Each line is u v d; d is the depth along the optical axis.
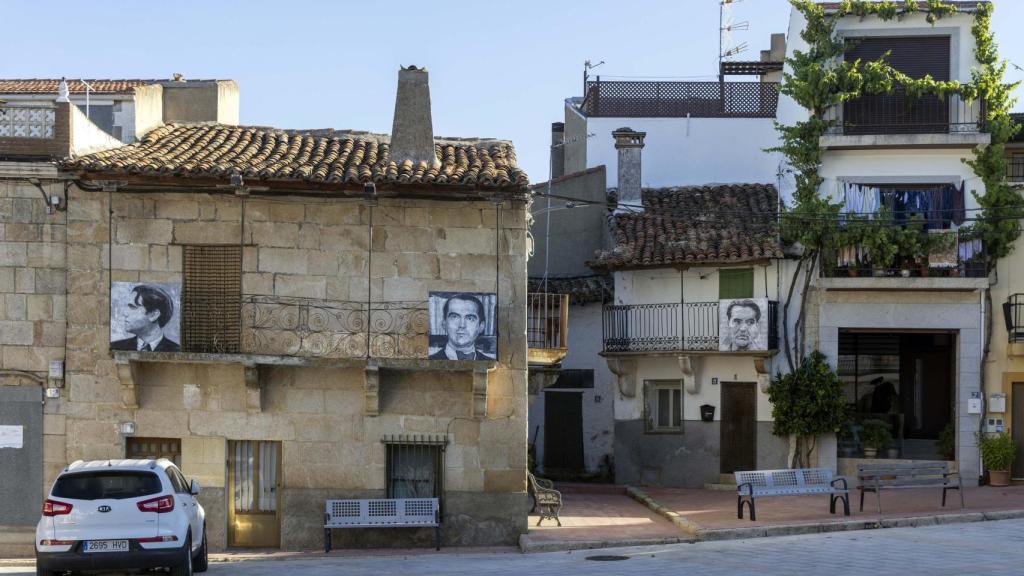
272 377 22.41
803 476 23.48
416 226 22.53
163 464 17.62
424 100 23.73
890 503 24.80
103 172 21.66
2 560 21.47
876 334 31.12
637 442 31.70
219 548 22.17
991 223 28.59
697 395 30.95
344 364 21.95
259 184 21.97
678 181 37.12
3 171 22.03
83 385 22.17
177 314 21.89
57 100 22.52
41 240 22.20
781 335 29.67
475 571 17.97
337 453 22.39
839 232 28.89
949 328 28.64
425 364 21.97
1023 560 17.58
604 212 34.66
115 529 16.27
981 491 26.91
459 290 22.48
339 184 21.91
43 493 22.16
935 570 16.75
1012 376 28.33
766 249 29.50
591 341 33.75
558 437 33.88
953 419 29.17
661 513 25.48
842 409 28.91
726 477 30.48
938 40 29.94
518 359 22.55
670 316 30.98
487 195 22.41
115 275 22.20
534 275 35.28
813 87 29.45
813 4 29.94
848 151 29.67
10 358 22.17
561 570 17.83
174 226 22.28
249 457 22.55
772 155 37.00
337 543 22.23
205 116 29.98
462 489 22.47
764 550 19.28
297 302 22.31
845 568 17.09
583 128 38.03
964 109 29.44
